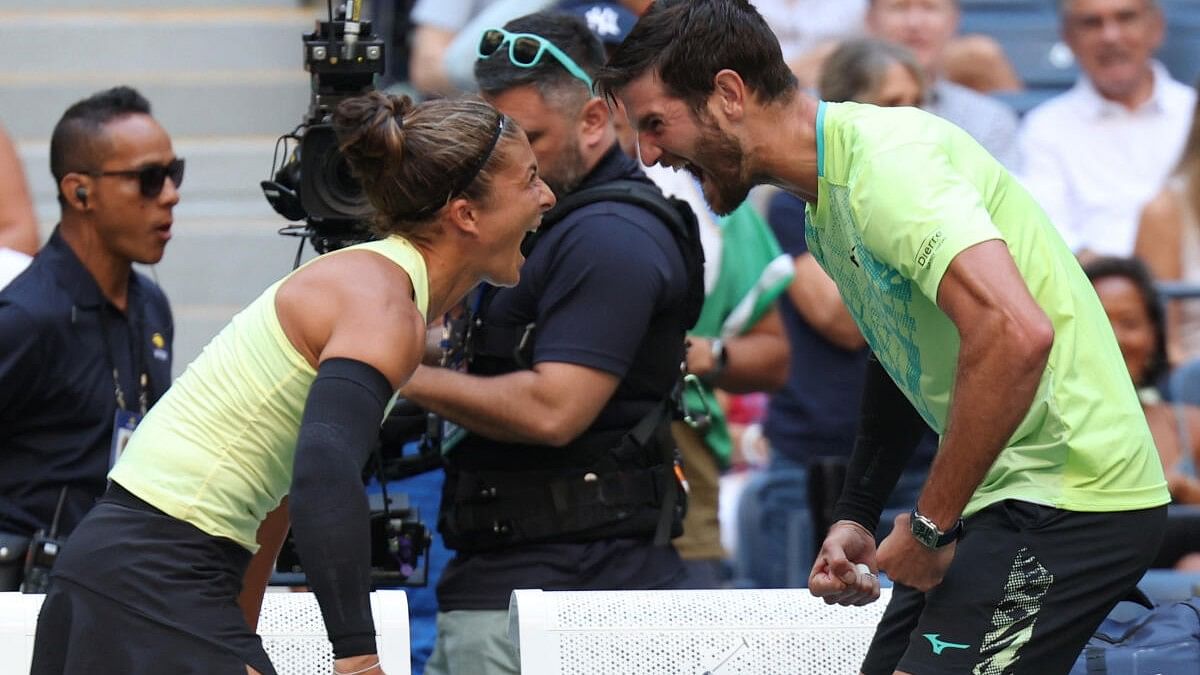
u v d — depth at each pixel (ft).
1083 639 32.65
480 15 68.64
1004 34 82.17
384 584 43.09
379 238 35.73
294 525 28.14
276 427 30.42
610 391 42.14
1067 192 71.77
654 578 43.70
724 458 54.70
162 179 45.44
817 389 61.16
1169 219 69.00
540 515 43.01
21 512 43.62
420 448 44.93
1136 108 71.82
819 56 74.79
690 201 55.88
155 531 30.25
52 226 73.77
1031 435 32.32
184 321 71.67
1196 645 36.73
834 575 36.06
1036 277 32.24
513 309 43.14
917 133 31.81
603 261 42.09
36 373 43.50
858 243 32.30
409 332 29.84
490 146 31.14
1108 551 32.07
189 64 80.64
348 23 39.78
